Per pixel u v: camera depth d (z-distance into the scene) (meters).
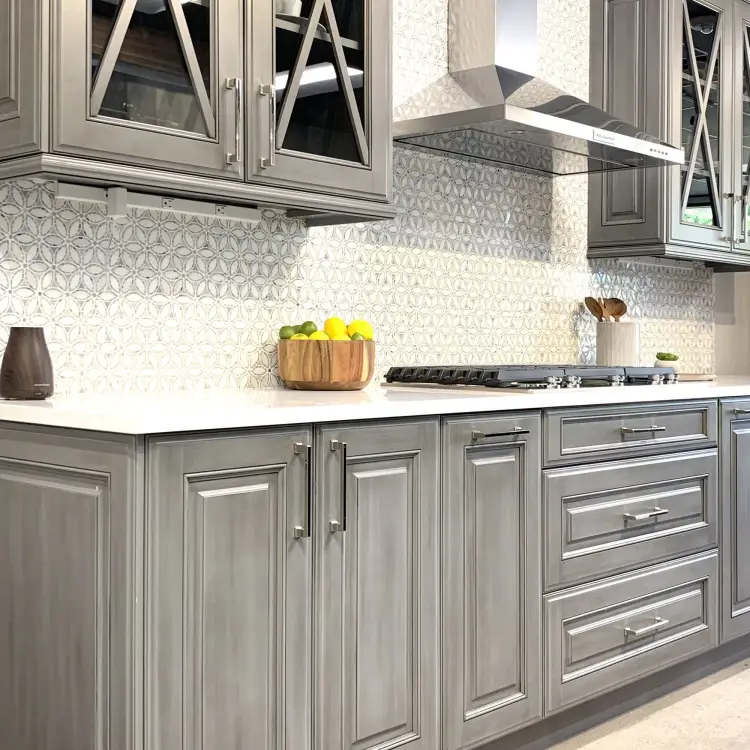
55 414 1.76
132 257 2.35
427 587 2.14
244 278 2.58
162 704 1.67
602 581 2.59
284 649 1.86
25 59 1.81
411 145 2.95
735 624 3.09
